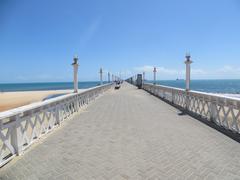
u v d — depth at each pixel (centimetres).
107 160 366
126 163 353
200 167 336
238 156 379
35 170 331
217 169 328
